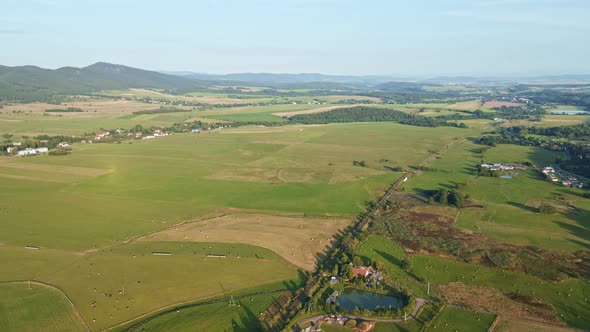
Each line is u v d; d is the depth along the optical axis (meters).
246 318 78.00
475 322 76.88
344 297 86.31
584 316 78.81
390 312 78.81
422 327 75.56
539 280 92.06
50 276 93.19
